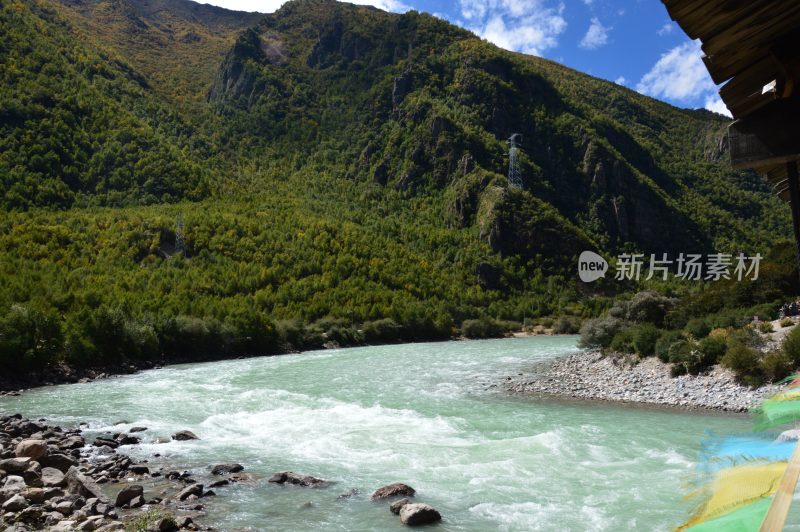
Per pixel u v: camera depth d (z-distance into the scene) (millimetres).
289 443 19047
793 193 2232
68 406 27438
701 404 26203
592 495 13328
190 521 11727
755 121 2254
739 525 1755
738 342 29078
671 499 12812
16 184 121688
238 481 14836
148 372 45312
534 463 16141
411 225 176750
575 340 76312
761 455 2070
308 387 33875
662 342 34156
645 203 190625
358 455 17438
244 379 38312
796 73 2129
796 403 2145
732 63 2271
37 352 39750
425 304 112125
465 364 45500
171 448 18438
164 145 166625
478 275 141750
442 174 199875
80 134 149750
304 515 12383
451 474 15328
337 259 122875
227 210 142750
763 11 1978
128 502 12938
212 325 62812
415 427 21516
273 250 119688
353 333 83375
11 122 139125
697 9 1985
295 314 86000
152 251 106438
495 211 162250
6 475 14180
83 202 130625
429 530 11461
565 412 25266
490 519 11992
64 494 13398
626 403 27641
